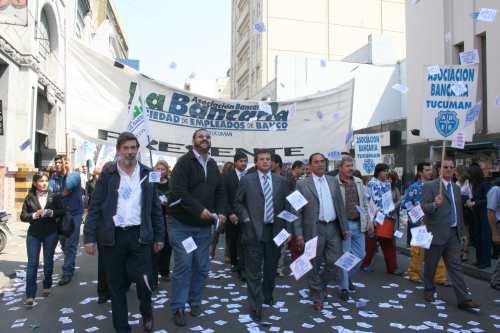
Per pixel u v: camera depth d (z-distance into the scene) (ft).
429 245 19.22
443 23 50.90
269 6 141.18
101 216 15.69
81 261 29.81
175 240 17.46
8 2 51.80
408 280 24.81
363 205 22.75
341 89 30.42
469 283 24.63
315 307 19.17
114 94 23.21
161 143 25.88
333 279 20.45
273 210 18.47
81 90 22.70
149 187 16.02
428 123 20.99
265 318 17.95
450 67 21.22
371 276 25.85
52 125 71.82
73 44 22.57
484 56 46.19
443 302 20.52
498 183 25.39
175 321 17.17
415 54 56.70
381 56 106.63
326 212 19.70
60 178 23.94
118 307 15.40
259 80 144.15
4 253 32.32
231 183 25.00
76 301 20.44
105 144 23.00
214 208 18.24
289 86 100.17
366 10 149.48
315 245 17.81
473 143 43.83
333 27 146.41
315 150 29.76
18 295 21.47
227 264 29.07
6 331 16.70
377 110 90.38
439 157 50.83
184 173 17.34
